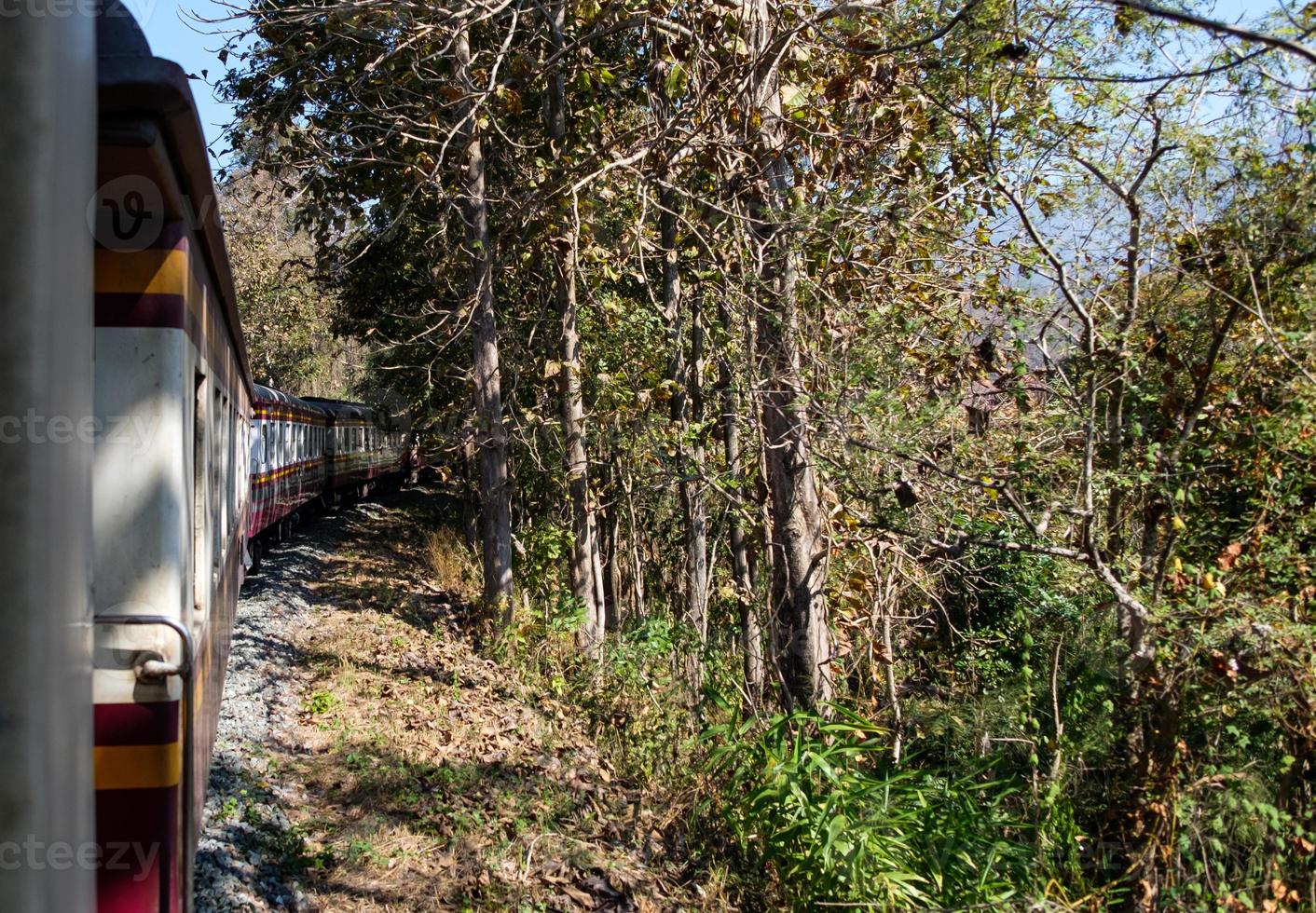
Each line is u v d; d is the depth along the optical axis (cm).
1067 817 630
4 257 143
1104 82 639
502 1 981
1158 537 726
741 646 1086
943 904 553
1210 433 670
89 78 155
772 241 780
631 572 1538
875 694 895
